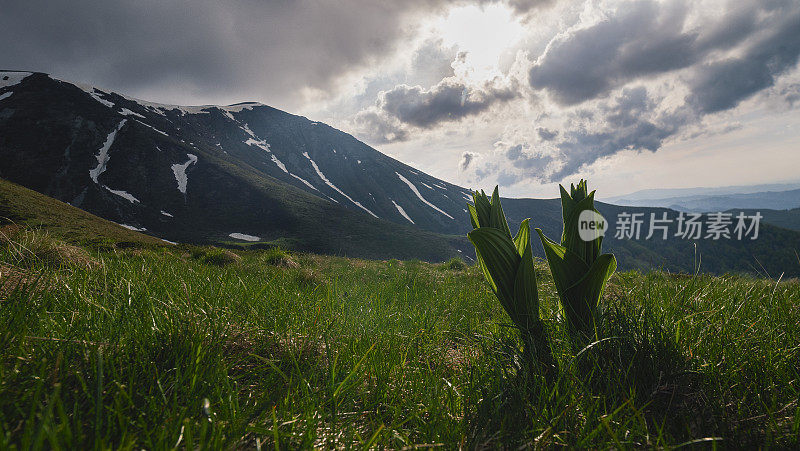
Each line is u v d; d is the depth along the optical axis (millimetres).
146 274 2926
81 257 3535
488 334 2328
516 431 1225
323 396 1439
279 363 1768
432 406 1429
